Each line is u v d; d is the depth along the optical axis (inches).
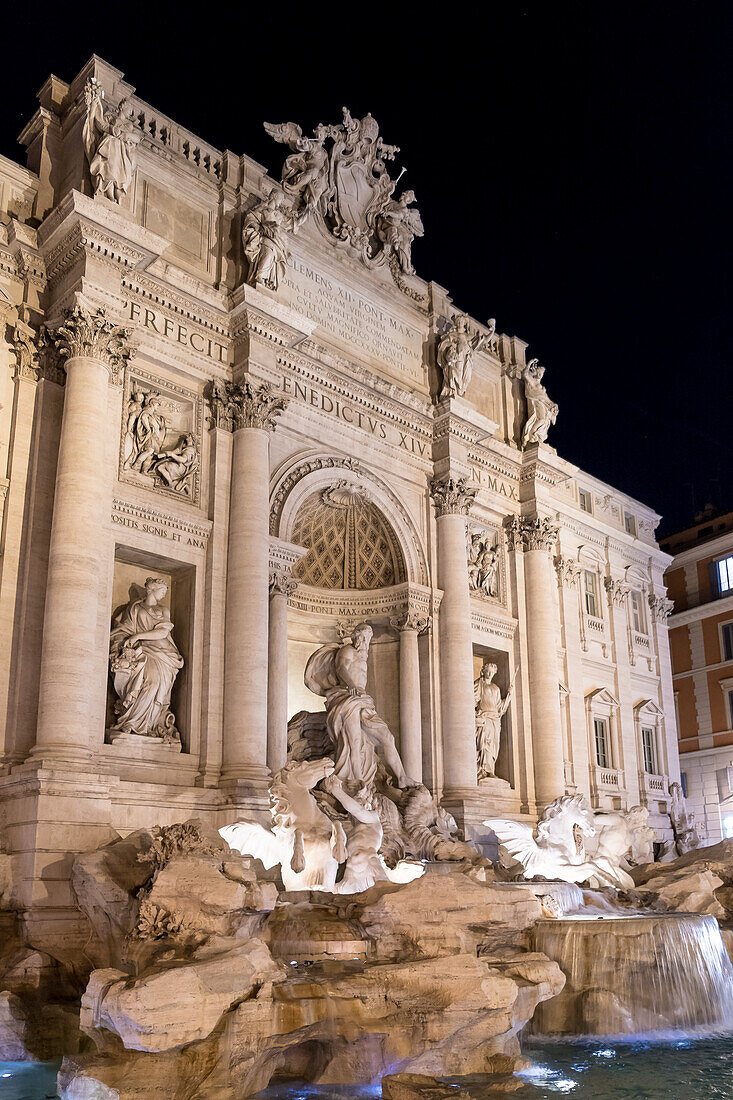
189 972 578.6
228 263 1174.3
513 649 1483.8
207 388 1117.1
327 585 1374.3
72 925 806.5
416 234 1472.7
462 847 1087.6
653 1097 606.5
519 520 1534.2
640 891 1080.8
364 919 727.7
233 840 859.4
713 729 2076.8
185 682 1029.8
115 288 1006.4
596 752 1664.6
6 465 967.0
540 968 720.3
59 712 866.1
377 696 1341.0
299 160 1293.1
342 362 1254.9
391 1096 581.6
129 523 1008.9
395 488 1336.1
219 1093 565.9
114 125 1026.7
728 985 863.7
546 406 1587.1
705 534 2224.4
